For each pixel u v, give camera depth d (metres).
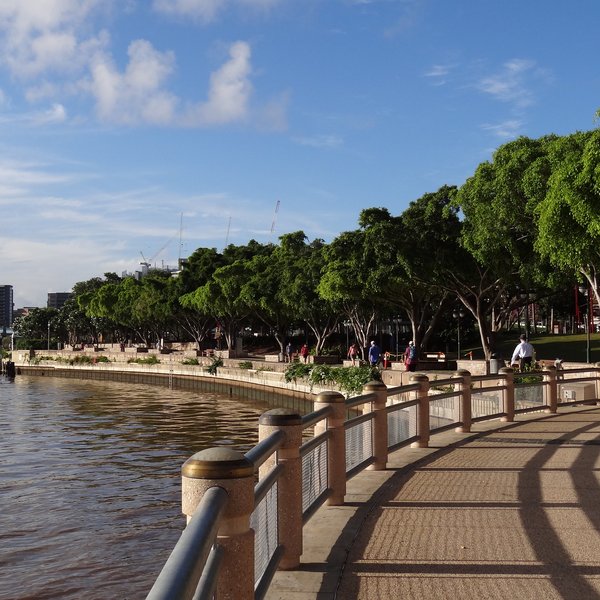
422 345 48.72
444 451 12.33
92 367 107.00
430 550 6.52
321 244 75.94
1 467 28.86
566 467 10.63
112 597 14.39
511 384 17.19
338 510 8.05
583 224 23.53
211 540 2.48
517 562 6.15
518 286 43.12
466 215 34.97
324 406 8.29
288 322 75.31
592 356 54.09
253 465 3.72
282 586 5.57
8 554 17.11
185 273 92.94
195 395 69.25
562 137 28.44
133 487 24.58
